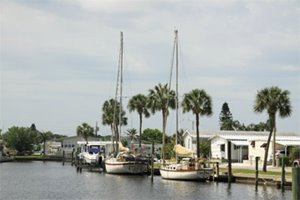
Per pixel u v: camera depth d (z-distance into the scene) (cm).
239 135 11581
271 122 7469
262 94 7444
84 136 17575
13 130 19212
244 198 5306
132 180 7612
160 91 10100
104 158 10556
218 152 10812
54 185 7206
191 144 11725
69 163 15025
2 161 15788
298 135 11562
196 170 7025
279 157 8575
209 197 5456
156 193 5906
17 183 7625
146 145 14275
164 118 9244
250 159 9462
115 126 10888
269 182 6300
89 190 6419
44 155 17788
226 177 6844
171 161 9894
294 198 2575
